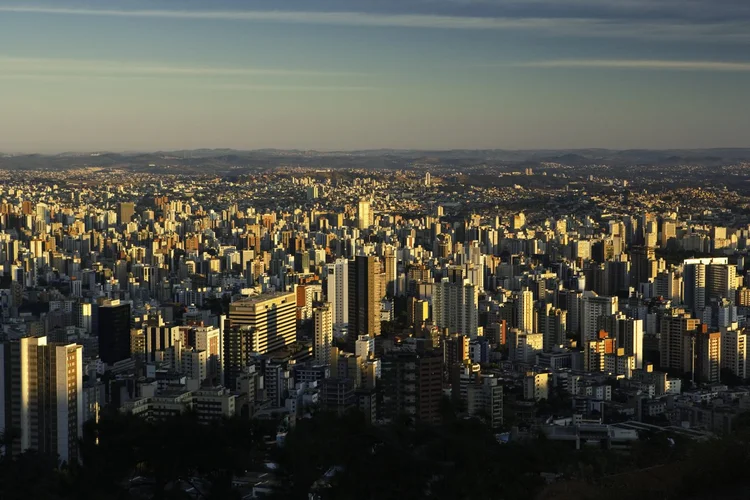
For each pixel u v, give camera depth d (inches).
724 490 1845.5
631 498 1909.4
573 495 2037.4
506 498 2127.2
